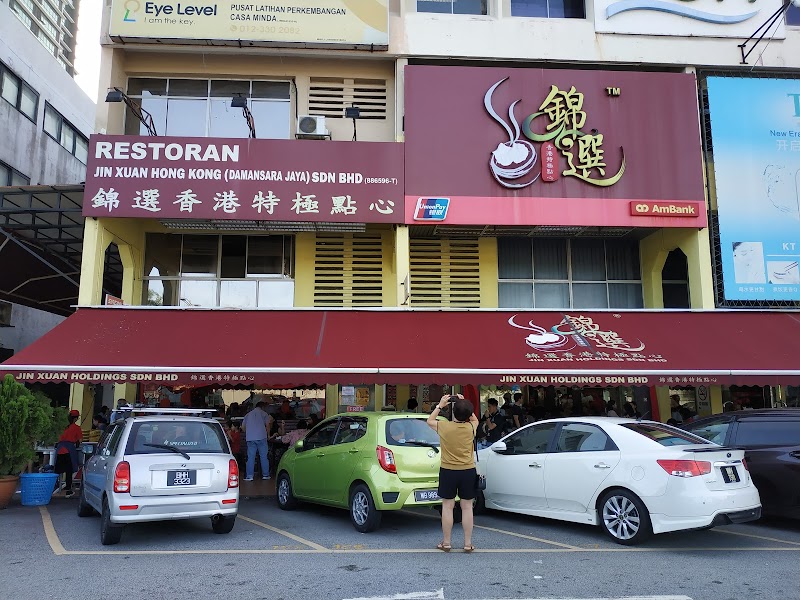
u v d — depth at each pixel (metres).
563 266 15.54
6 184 21.75
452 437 7.33
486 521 9.24
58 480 11.95
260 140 13.28
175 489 7.46
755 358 11.21
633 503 7.46
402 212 13.22
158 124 14.64
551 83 13.90
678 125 13.95
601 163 13.63
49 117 25.30
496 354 11.08
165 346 11.09
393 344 11.41
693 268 13.78
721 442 9.38
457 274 15.09
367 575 6.24
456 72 13.80
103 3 14.17
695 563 6.74
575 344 11.58
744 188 13.83
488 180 13.48
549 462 8.41
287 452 10.31
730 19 14.76
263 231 14.73
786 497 8.48
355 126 13.95
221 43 13.97
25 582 5.97
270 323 12.25
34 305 20.94
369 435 8.51
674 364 10.88
